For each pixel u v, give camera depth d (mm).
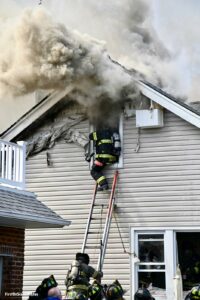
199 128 20234
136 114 20641
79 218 21266
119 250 20500
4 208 15320
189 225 19906
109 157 20781
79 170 21609
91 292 14594
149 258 20203
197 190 20016
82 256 15672
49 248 21438
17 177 17500
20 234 17594
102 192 21094
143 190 20594
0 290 16438
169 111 20750
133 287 20078
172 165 20438
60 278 21047
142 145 20875
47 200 21797
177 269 19297
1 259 16734
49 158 22047
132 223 20531
